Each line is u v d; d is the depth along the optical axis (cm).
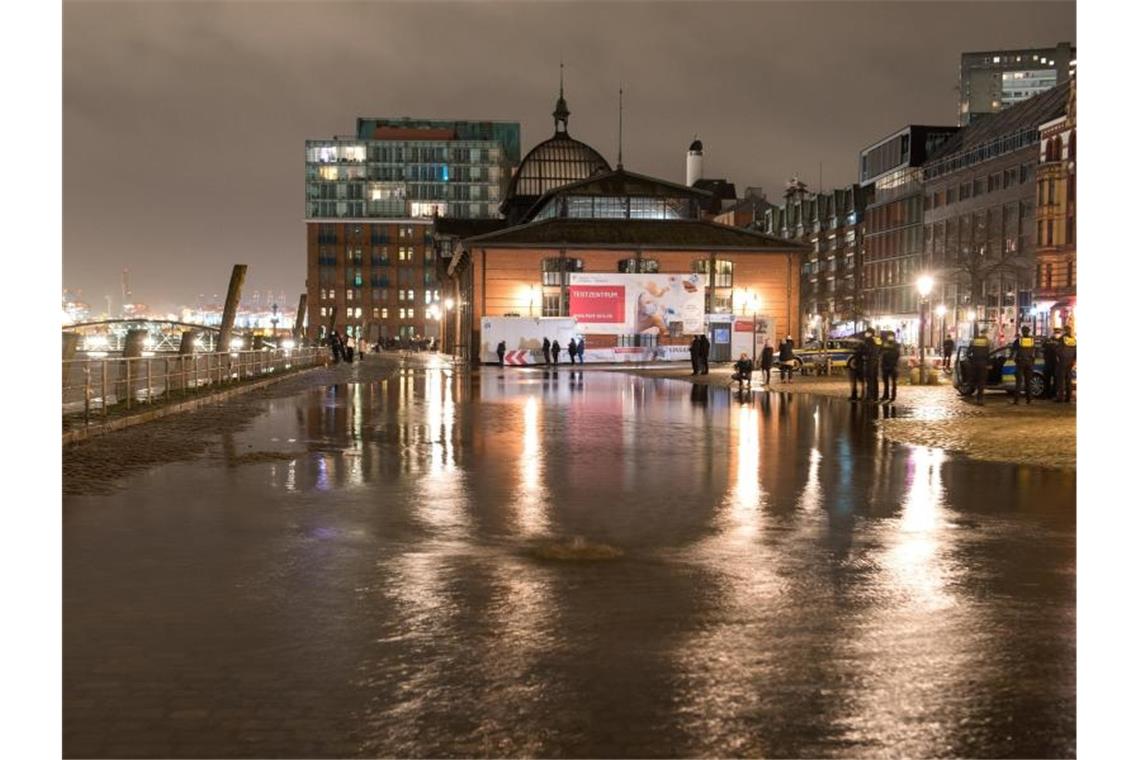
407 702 541
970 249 8488
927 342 10175
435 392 3619
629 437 2006
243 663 603
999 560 891
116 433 2061
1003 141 8912
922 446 1838
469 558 891
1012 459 1639
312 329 18538
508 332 6556
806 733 501
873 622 691
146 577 818
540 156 9888
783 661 608
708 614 710
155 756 472
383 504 1187
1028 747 487
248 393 3553
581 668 595
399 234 18688
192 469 1498
